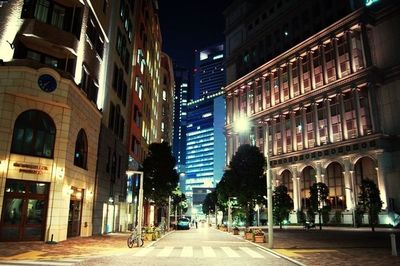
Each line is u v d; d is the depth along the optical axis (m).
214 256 16.73
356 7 69.62
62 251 16.89
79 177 25.55
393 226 52.06
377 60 65.56
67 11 25.00
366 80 63.47
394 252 17.17
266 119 88.06
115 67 37.12
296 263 14.33
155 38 70.69
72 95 23.09
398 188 55.69
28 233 20.38
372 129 61.78
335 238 31.58
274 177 80.31
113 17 36.31
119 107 39.00
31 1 22.91
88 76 28.55
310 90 76.25
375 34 66.75
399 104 60.06
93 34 29.45
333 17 74.62
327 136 70.50
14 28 22.20
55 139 22.12
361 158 63.81
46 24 22.80
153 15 66.44
